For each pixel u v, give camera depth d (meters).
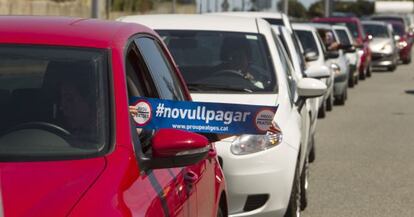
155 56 8.06
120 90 6.52
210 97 12.33
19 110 6.44
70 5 49.97
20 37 6.84
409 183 16.27
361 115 28.59
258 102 12.24
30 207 5.35
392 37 56.94
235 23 14.02
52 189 5.53
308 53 26.81
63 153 6.09
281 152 11.21
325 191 15.43
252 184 10.96
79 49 6.77
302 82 14.30
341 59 32.03
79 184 5.60
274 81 12.91
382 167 18.02
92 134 6.23
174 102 7.29
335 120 27.00
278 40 14.46
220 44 13.56
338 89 31.55
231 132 7.43
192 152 6.28
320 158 19.17
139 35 7.63
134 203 5.67
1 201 5.36
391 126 25.44
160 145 6.18
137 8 63.34
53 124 6.33
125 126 6.28
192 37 13.69
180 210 6.65
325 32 33.38
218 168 8.76
